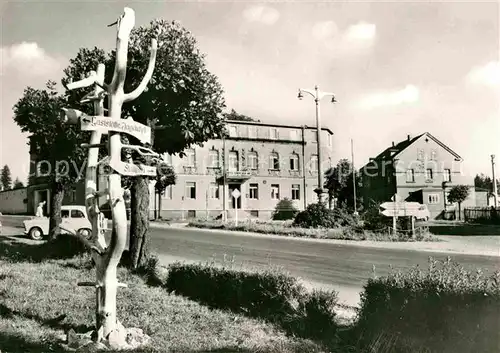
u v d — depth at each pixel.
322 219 28.14
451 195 46.28
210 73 13.09
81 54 14.12
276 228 27.83
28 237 22.70
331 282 11.20
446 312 5.87
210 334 6.88
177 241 21.97
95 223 6.66
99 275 6.43
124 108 12.70
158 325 7.27
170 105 12.48
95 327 6.59
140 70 12.07
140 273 11.88
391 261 14.82
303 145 51.09
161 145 14.26
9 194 53.59
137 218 12.68
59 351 5.86
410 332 6.20
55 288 9.84
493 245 20.20
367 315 6.84
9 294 9.01
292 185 50.38
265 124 49.88
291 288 7.82
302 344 6.48
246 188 48.56
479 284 5.91
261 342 6.53
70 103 14.16
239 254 16.80
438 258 15.48
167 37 12.52
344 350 6.46
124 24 6.44
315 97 29.95
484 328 5.50
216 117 13.33
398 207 23.56
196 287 9.47
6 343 5.95
